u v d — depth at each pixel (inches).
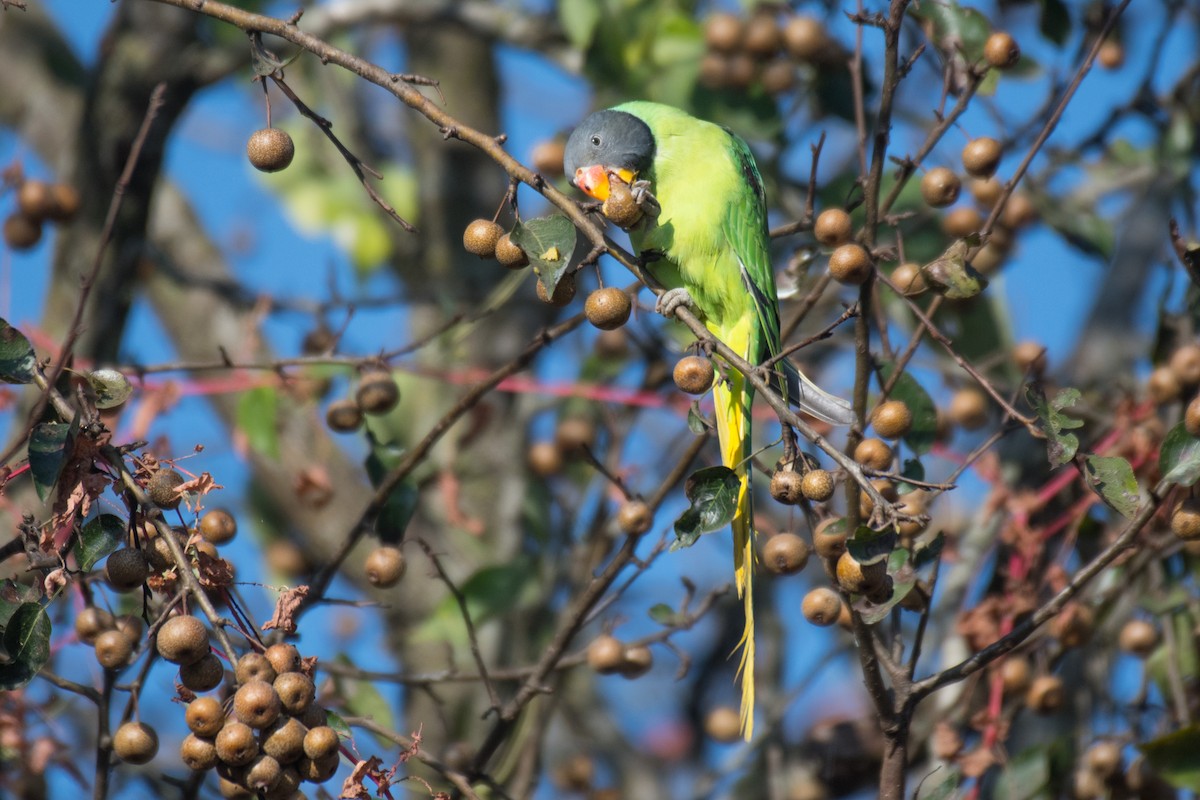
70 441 234.5
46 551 237.5
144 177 455.2
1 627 233.6
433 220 600.1
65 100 591.8
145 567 232.5
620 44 491.2
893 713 277.6
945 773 352.2
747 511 325.1
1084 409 397.7
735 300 374.9
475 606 412.8
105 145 452.1
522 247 250.4
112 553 236.7
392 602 519.8
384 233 615.2
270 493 534.3
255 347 531.5
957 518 474.3
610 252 251.9
